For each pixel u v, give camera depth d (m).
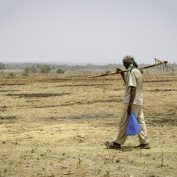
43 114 28.92
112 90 48.66
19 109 31.97
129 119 16.39
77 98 39.84
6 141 18.81
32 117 27.53
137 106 16.59
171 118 26.80
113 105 33.78
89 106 33.28
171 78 73.44
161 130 21.84
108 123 24.28
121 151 16.48
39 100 38.47
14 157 15.57
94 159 15.22
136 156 15.69
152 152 16.31
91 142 18.48
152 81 64.69
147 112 29.81
